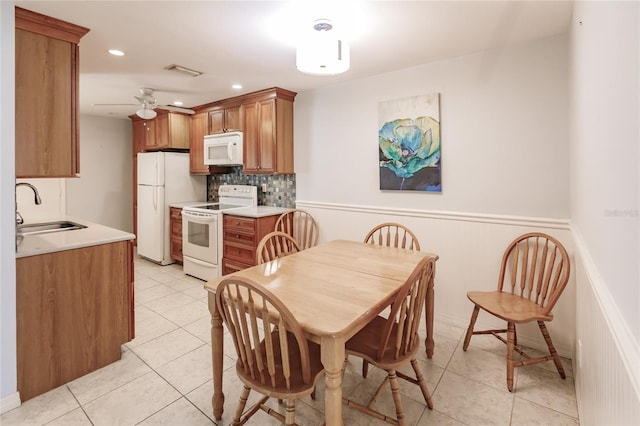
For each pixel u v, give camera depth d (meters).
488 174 2.54
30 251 1.86
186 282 3.90
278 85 3.43
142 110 3.56
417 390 1.95
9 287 1.76
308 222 3.69
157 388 1.97
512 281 2.35
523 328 2.45
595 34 1.15
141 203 4.79
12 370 1.78
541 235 2.23
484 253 2.59
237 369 1.49
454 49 2.47
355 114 3.25
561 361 2.23
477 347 2.42
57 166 2.02
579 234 1.72
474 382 2.02
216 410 1.71
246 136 3.87
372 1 1.79
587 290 1.36
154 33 2.19
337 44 1.96
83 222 2.99
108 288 2.20
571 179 2.13
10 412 1.76
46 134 1.97
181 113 4.68
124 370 2.15
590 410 1.29
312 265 2.00
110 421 1.70
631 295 0.67
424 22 2.04
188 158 4.79
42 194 4.56
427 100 2.76
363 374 2.08
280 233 2.42
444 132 2.72
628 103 0.72
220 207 4.25
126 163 5.52
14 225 1.77
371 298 1.50
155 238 4.58
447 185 2.74
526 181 2.39
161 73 3.02
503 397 1.88
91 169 5.14
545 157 2.31
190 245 4.08
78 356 2.06
